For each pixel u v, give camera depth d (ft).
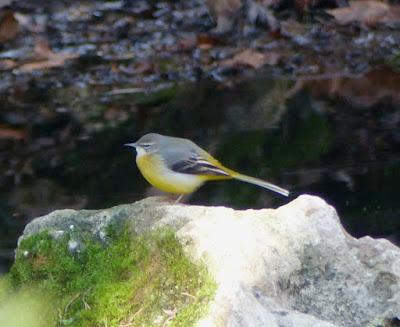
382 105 54.39
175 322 24.29
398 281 27.22
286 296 26.53
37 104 55.42
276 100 55.57
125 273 26.84
